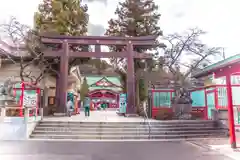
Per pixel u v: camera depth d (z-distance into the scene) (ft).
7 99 43.24
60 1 73.15
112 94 167.94
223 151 26.86
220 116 45.21
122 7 84.58
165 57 82.99
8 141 33.99
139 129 40.01
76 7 75.25
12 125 36.68
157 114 55.83
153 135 38.27
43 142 33.27
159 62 82.33
